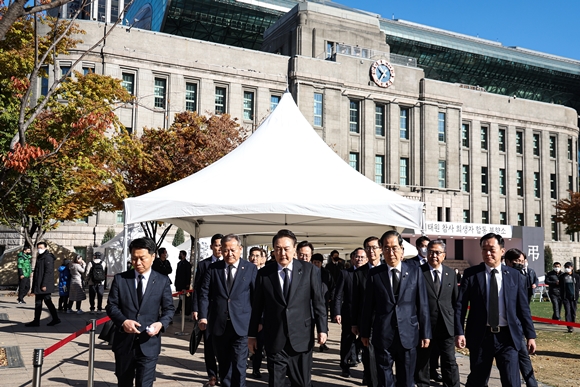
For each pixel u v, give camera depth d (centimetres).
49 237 3559
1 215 2491
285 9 5628
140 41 3828
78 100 1556
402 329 589
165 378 773
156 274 545
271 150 1159
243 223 1262
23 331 1234
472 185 5053
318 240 1708
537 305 2509
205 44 4056
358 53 4609
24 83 1241
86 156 1708
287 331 544
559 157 5622
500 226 3853
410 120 4753
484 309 575
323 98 4341
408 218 985
